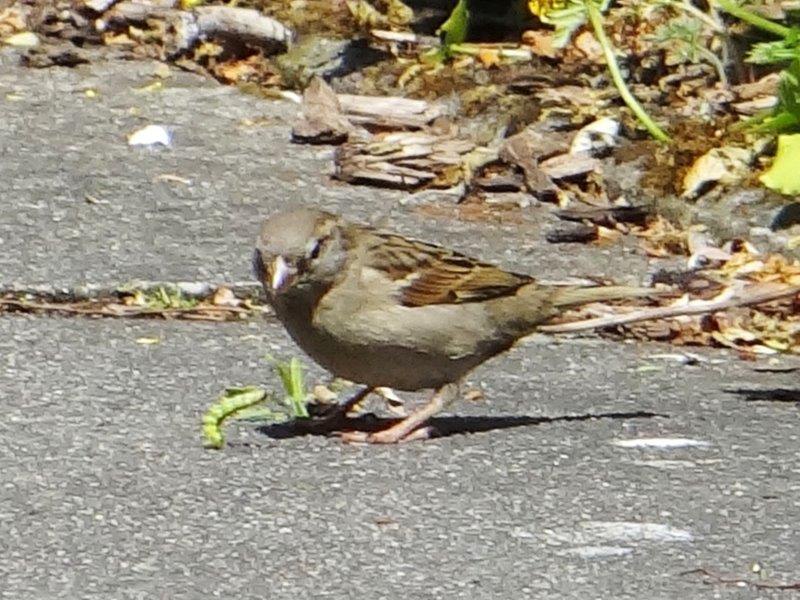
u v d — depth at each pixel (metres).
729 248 12.49
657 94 14.37
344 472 8.78
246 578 7.50
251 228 12.53
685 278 11.93
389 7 16.05
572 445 9.25
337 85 15.02
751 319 11.46
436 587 7.44
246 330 11.08
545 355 10.90
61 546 7.78
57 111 14.75
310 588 7.41
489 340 9.47
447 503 8.37
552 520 8.18
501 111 14.18
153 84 15.49
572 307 9.72
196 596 7.32
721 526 8.14
